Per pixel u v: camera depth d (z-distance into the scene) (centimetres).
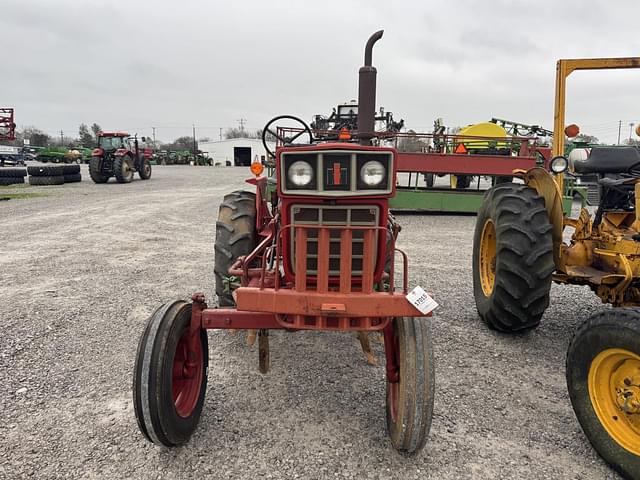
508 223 362
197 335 263
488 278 427
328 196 231
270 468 235
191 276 559
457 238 833
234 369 334
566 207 953
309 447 251
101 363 340
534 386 316
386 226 245
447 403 294
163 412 226
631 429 230
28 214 1023
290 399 297
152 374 224
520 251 351
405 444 233
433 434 263
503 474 233
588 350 243
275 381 319
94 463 237
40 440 254
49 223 914
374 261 248
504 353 364
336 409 287
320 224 238
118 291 500
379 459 243
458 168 995
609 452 233
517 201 371
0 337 380
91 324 409
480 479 230
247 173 2731
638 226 322
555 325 423
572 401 255
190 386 265
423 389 227
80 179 1969
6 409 281
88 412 280
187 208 1145
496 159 984
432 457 245
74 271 577
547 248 348
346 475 231
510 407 291
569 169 400
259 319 256
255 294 237
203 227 892
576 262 368
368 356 337
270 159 472
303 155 231
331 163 229
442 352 364
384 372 332
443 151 1090
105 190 1586
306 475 230
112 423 270
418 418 227
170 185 1809
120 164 1842
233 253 377
